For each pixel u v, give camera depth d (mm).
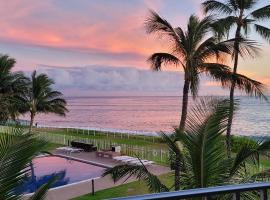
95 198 16562
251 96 16547
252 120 104562
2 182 4828
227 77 14844
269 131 71312
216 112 6547
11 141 5250
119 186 18500
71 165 27484
